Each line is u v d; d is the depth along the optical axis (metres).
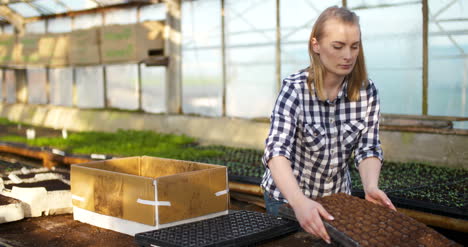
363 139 2.01
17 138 9.44
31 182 3.24
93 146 8.25
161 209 2.15
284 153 1.70
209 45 9.60
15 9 13.09
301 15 8.18
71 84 12.89
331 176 2.05
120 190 2.28
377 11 7.20
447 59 6.61
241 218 2.02
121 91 11.57
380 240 1.45
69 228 2.40
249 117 9.09
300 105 1.87
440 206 4.01
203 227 1.89
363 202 1.78
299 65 8.32
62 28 12.64
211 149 8.45
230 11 9.20
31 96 14.37
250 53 8.97
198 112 9.99
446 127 6.62
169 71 10.25
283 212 1.83
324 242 1.79
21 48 12.23
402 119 7.03
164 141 9.08
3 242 2.16
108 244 2.11
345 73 1.71
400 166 6.44
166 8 10.02
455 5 6.44
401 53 7.03
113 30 9.98
